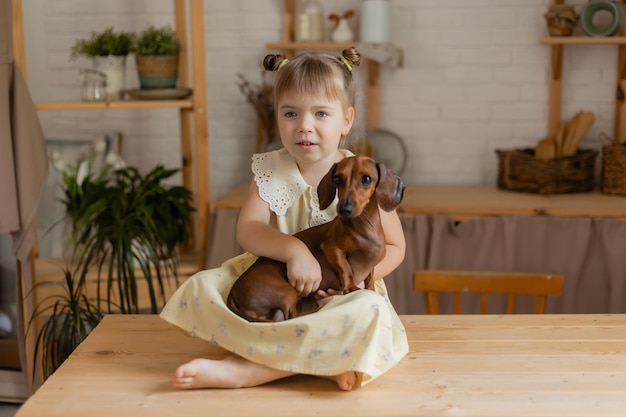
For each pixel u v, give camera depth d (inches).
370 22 124.2
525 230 109.0
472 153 132.4
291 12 131.3
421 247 110.9
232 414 47.9
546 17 121.3
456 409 48.3
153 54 110.9
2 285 128.9
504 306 112.8
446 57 130.6
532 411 48.0
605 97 128.0
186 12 133.8
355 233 51.7
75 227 104.4
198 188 112.0
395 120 133.6
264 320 52.0
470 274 84.2
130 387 52.1
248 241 55.4
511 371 54.3
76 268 100.7
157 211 106.0
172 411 48.3
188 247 127.2
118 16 134.3
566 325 64.3
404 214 111.9
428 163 133.8
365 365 48.9
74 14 134.8
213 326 52.8
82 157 130.0
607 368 54.9
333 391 51.1
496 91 130.3
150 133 137.3
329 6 131.7
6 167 97.7
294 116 54.7
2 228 98.0
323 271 53.1
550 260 109.0
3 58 97.0
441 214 111.0
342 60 57.0
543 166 118.9
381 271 59.9
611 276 107.0
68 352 93.5
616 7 118.3
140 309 122.0
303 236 54.4
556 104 128.0
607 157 118.0
